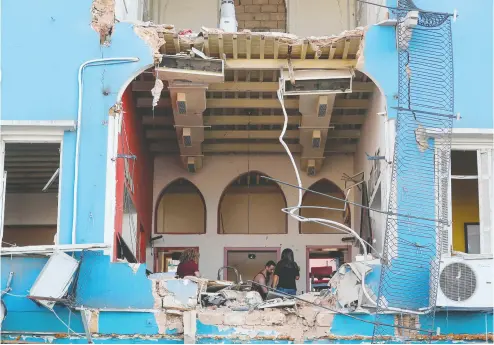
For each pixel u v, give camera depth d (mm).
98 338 15023
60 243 15430
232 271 21984
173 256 22281
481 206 15898
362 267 15344
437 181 15703
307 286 21344
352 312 15148
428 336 14914
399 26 16203
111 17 16406
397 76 16281
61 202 15602
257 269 22000
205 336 15078
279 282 17516
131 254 17531
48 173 20375
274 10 21203
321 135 19641
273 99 18984
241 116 19703
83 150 15805
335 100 19141
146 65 16234
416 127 15875
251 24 21141
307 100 17953
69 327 15055
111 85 16125
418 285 15188
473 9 16484
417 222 15469
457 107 16109
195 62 16906
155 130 20688
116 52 16266
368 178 19188
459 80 16203
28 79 16094
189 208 22188
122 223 17016
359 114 19891
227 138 20844
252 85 18484
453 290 14594
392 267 15242
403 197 15570
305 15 20500
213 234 21656
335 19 20453
